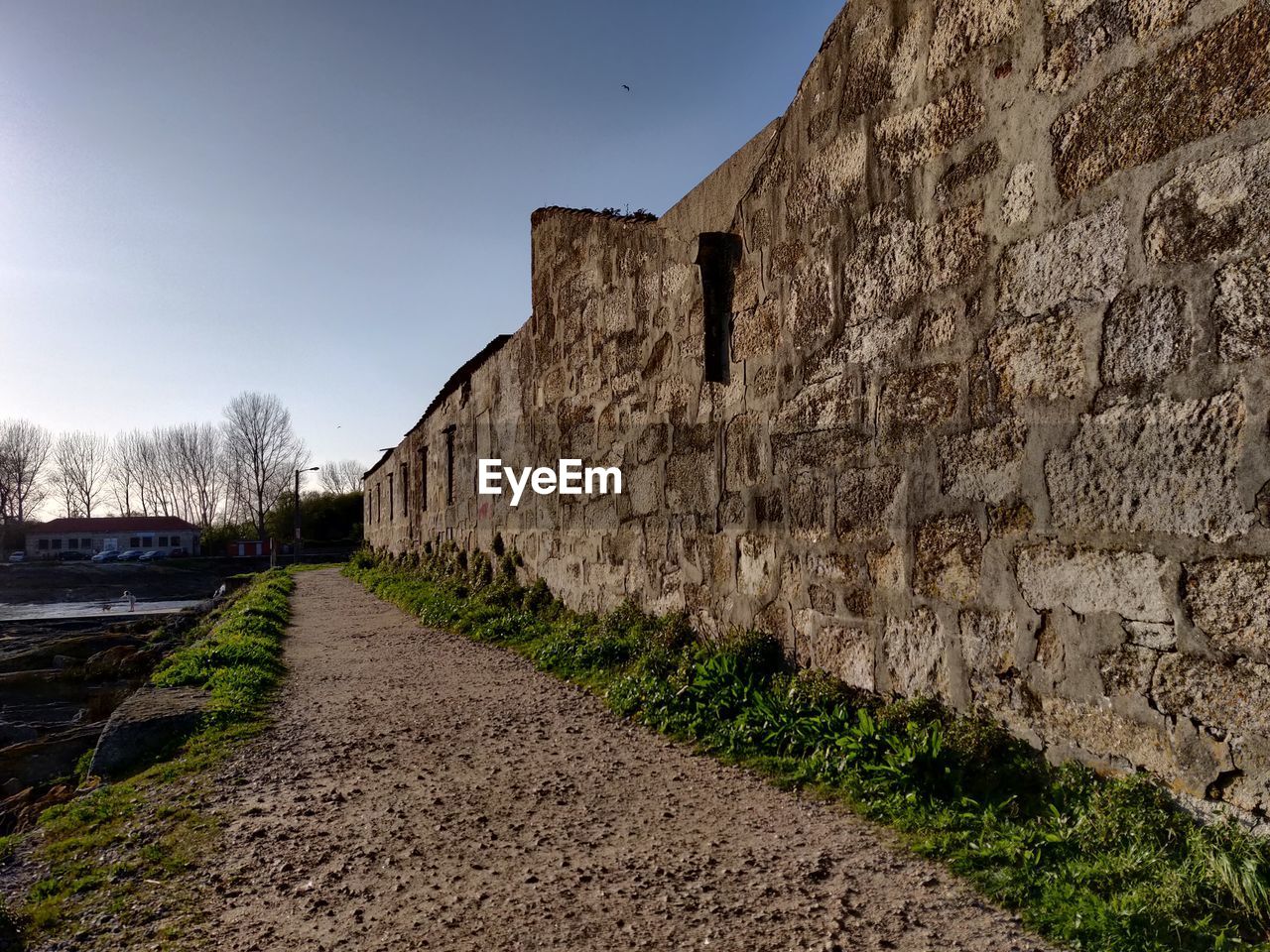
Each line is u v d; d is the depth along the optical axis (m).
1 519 73.81
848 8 4.39
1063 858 2.66
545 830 3.32
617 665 5.98
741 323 5.38
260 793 3.90
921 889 2.65
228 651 7.39
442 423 15.31
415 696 5.86
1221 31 2.59
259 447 75.25
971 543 3.54
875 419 4.13
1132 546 2.85
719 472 5.59
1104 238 2.97
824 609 4.50
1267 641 2.44
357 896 2.79
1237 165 2.54
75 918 2.71
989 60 3.50
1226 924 2.22
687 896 2.69
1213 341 2.60
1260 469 2.46
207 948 2.47
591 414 7.84
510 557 10.25
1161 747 2.73
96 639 21.33
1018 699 3.30
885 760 3.49
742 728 4.27
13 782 7.30
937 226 3.77
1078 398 3.06
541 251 9.25
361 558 29.17
